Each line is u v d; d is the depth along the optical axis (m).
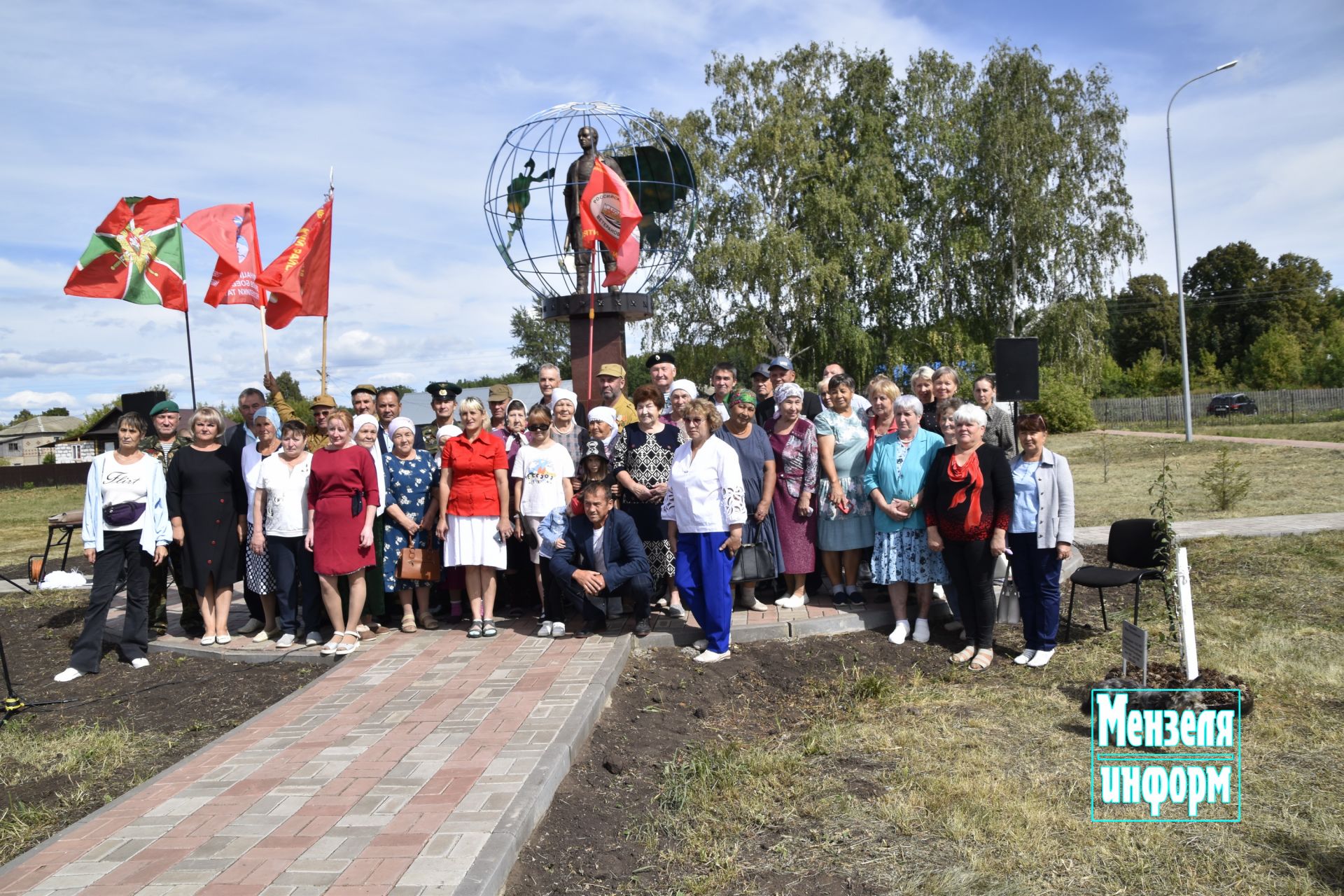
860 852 3.77
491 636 6.70
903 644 6.65
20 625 8.88
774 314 29.53
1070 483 6.11
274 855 3.50
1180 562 5.20
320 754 4.57
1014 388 7.72
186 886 3.28
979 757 4.65
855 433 6.98
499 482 6.66
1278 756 4.59
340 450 6.50
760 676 6.07
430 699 5.38
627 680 5.88
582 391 8.67
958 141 32.03
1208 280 64.38
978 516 6.12
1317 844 3.71
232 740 4.83
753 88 30.62
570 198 8.58
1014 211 31.22
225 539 7.07
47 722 5.95
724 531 6.17
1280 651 6.30
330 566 6.43
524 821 3.76
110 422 42.44
